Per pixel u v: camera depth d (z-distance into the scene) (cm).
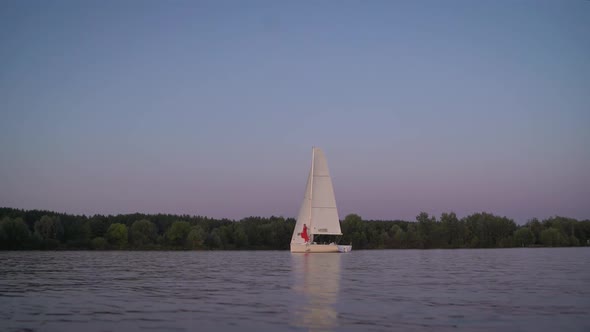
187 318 2058
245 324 1939
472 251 11356
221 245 13462
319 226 8538
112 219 16375
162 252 11094
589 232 16312
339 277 3891
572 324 1941
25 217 14112
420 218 15538
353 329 1853
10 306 2369
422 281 3538
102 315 2128
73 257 7869
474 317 2073
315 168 8519
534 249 12950
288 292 2883
